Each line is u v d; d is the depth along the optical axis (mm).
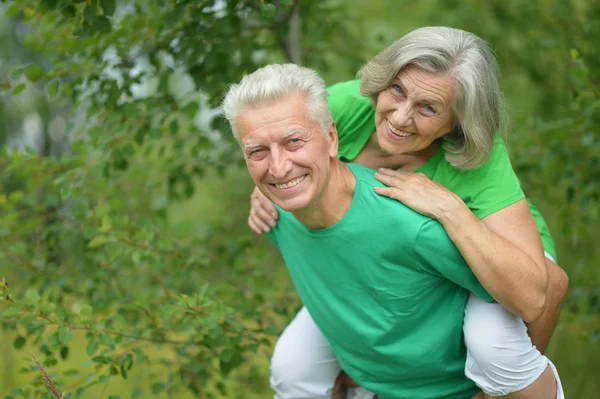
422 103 1989
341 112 2344
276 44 3467
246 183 4281
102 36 2932
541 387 2129
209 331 2561
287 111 1883
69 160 3057
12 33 6449
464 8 4586
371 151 2318
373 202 2025
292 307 3215
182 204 5250
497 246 1921
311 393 2523
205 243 3699
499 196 2084
